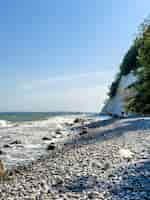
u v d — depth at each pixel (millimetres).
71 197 6371
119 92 90188
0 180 9789
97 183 7207
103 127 29094
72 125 55500
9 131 41375
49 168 10508
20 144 24234
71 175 8484
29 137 30969
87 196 6266
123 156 10211
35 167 11680
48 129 45031
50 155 15578
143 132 17484
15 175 10602
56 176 8742
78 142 19516
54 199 6387
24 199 6703
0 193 7629
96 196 6180
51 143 23141
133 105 41219
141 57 38500
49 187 7562
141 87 38625
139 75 39875
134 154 10477
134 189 6367
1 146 23094
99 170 8578
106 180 7359
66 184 7551
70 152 14008
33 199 6609
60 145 21016
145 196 5844
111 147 12898
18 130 43438
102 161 9852
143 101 39469
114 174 7852
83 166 9539
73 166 9852
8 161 15516
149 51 37688
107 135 19078
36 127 50906
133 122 27234
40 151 19641
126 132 18656
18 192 7488
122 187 6605
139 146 12273
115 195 6109
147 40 37938
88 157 11141
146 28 40250
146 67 37781
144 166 8320
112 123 31906
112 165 9008
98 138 18500
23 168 12125
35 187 7773
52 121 76625
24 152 19266
